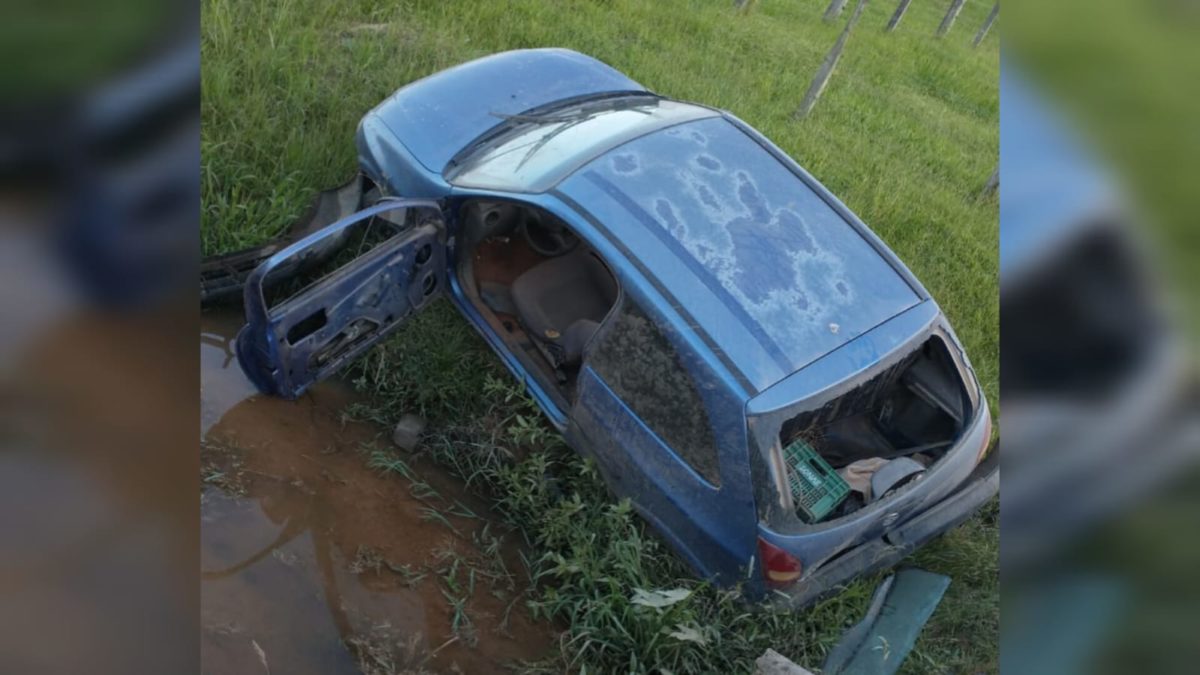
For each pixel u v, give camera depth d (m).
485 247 4.85
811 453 3.97
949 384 4.24
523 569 4.12
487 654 3.68
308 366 3.90
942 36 16.59
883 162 9.30
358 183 5.02
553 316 4.64
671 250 3.83
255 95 5.51
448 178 4.51
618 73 5.73
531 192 4.11
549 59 5.59
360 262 3.88
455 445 4.45
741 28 11.98
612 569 3.90
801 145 8.55
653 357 3.74
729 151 4.41
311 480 4.06
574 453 4.32
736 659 3.70
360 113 5.93
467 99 5.05
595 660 3.70
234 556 3.62
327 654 3.46
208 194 4.88
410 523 4.09
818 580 3.85
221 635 3.29
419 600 3.79
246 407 4.24
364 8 7.57
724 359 3.60
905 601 4.27
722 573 3.78
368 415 4.49
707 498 3.68
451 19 7.96
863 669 3.85
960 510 4.25
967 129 11.98
